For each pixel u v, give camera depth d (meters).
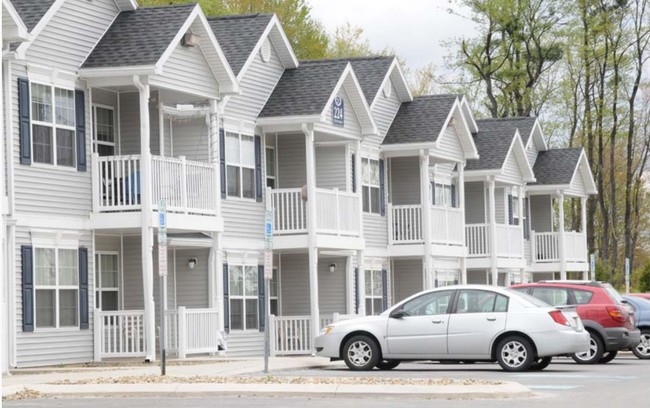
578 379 25.81
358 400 21.28
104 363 30.25
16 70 28.70
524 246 59.72
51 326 29.59
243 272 37.25
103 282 32.66
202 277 35.34
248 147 37.69
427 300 28.28
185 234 34.31
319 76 38.94
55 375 26.28
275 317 38.09
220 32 38.62
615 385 24.34
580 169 62.34
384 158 45.62
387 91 45.53
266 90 38.56
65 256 30.12
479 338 27.66
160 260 25.45
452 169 51.34
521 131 60.19
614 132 73.81
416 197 46.44
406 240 45.25
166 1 57.81
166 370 27.73
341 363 31.25
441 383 23.12
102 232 31.86
